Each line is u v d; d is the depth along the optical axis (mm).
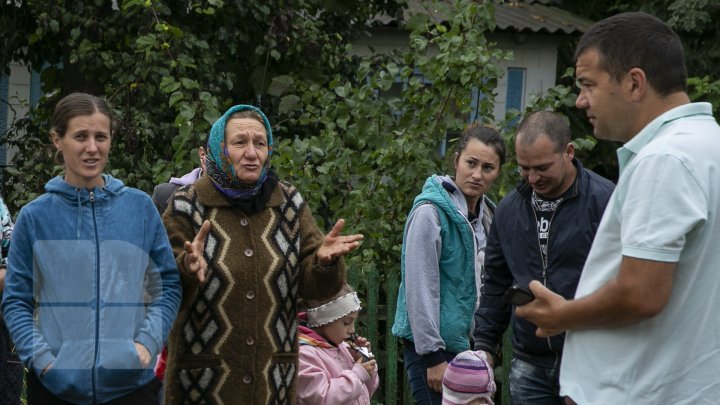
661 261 2500
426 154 6156
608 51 2713
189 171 6238
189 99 6582
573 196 3840
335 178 6355
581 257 3809
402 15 10227
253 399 3682
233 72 9023
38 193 7598
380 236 6047
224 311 3688
